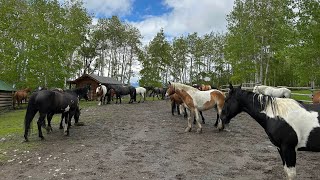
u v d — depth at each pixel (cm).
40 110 943
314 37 1484
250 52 2989
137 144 889
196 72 5847
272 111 488
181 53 5731
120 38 5138
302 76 1592
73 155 758
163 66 5553
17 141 943
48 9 2850
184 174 605
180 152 786
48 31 2689
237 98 566
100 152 790
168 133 1070
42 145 880
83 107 2217
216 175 600
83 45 4625
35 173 614
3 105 2350
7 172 623
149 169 639
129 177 587
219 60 4972
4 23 2100
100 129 1173
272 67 3709
